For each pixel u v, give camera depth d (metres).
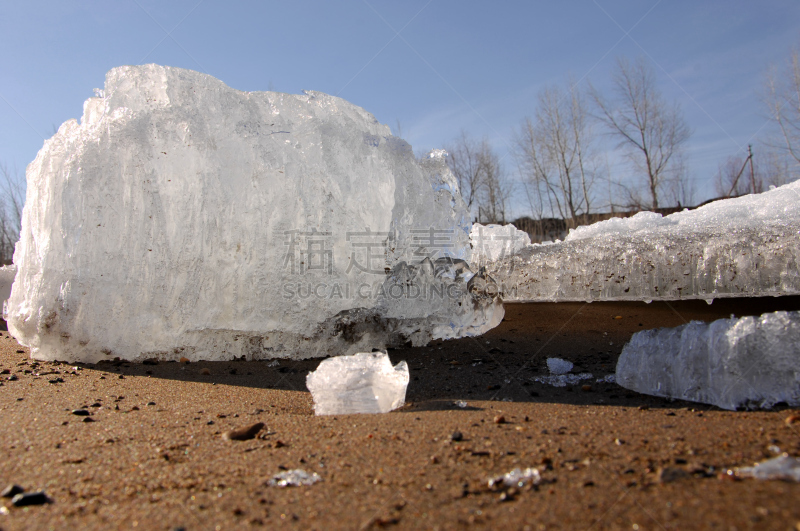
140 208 3.06
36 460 1.67
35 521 1.27
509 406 2.23
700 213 3.86
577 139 14.28
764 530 1.09
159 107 3.13
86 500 1.39
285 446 1.79
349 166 3.27
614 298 3.38
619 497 1.31
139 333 3.06
